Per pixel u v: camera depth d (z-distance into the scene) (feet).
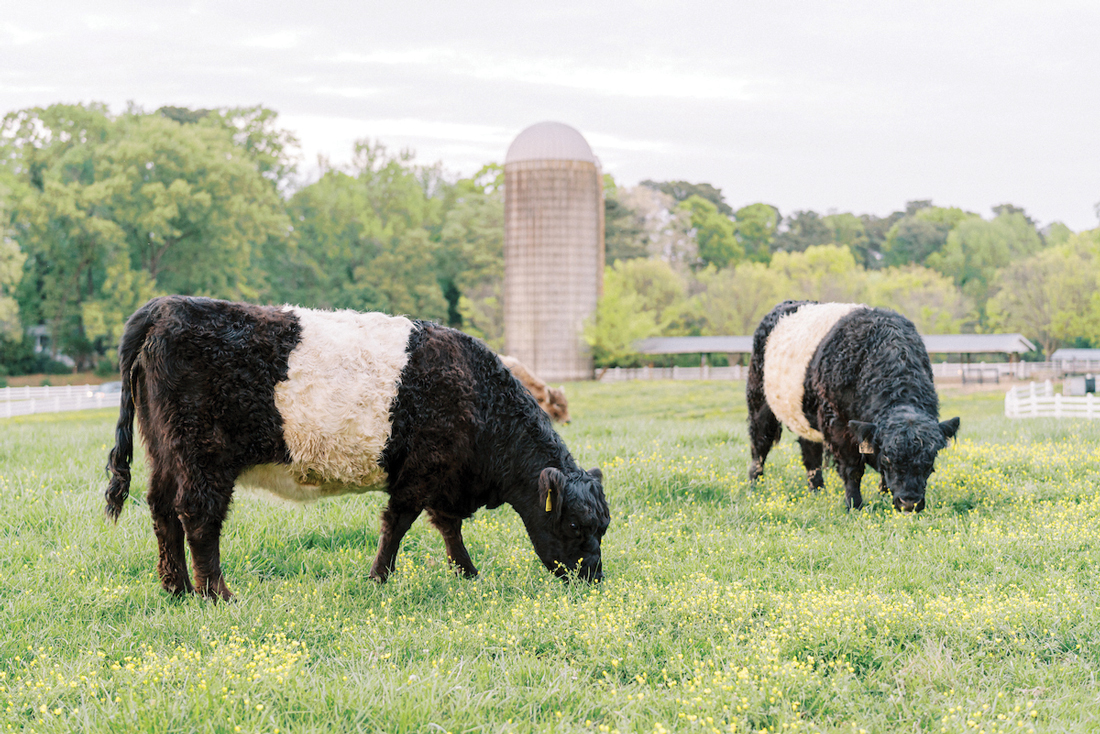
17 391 126.41
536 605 17.47
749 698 13.14
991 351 174.40
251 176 190.08
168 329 18.83
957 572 20.03
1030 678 14.23
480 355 21.47
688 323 253.65
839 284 244.01
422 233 240.94
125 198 179.01
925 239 322.96
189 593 19.27
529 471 21.16
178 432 18.79
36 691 13.34
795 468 34.50
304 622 17.25
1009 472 31.81
